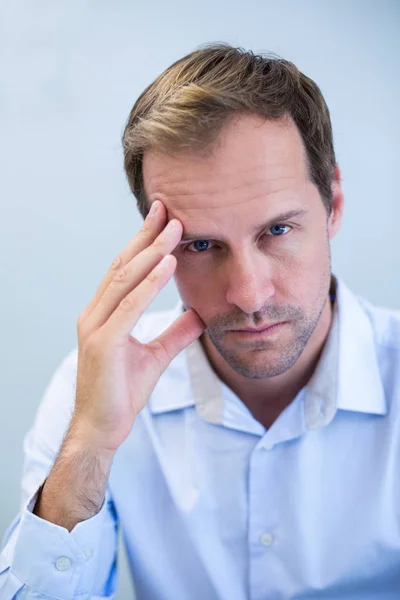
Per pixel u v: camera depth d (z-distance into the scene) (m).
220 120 0.73
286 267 0.80
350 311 1.01
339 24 1.51
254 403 1.02
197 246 0.82
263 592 0.98
